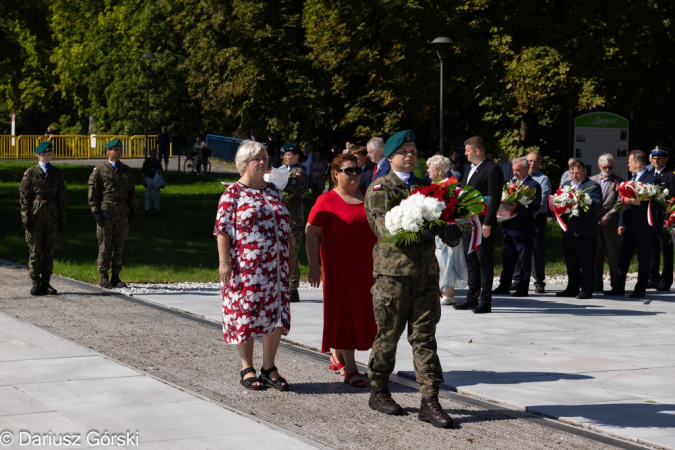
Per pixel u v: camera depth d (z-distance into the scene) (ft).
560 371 24.95
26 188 39.17
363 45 105.50
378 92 107.14
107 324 32.17
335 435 18.62
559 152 104.83
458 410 20.83
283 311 23.11
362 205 23.89
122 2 203.92
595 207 40.70
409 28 97.45
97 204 42.32
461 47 93.30
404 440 18.29
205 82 146.51
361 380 23.24
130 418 19.38
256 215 22.75
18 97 222.48
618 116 71.87
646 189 40.88
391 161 21.09
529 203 41.14
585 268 41.04
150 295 40.16
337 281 23.45
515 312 36.45
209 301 38.40
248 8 131.03
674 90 106.93
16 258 55.11
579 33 89.76
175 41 192.65
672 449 17.66
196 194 106.01
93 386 22.31
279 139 118.11
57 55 213.05
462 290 43.21
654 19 93.09
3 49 103.45
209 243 64.90
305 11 111.45
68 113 245.04
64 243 61.93
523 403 21.22
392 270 19.99
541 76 88.33
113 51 199.93
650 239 41.70
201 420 19.36
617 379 23.93
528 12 92.63
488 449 17.72
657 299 41.27
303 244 62.90
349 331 23.32
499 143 98.89
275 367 23.16
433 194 20.01
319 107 129.39
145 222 77.61
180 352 27.27
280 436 18.22
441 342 29.43
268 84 131.75
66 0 216.95
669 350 28.22
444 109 105.81
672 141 110.42
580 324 33.40
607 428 19.11
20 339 28.63
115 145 42.60
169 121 187.73
